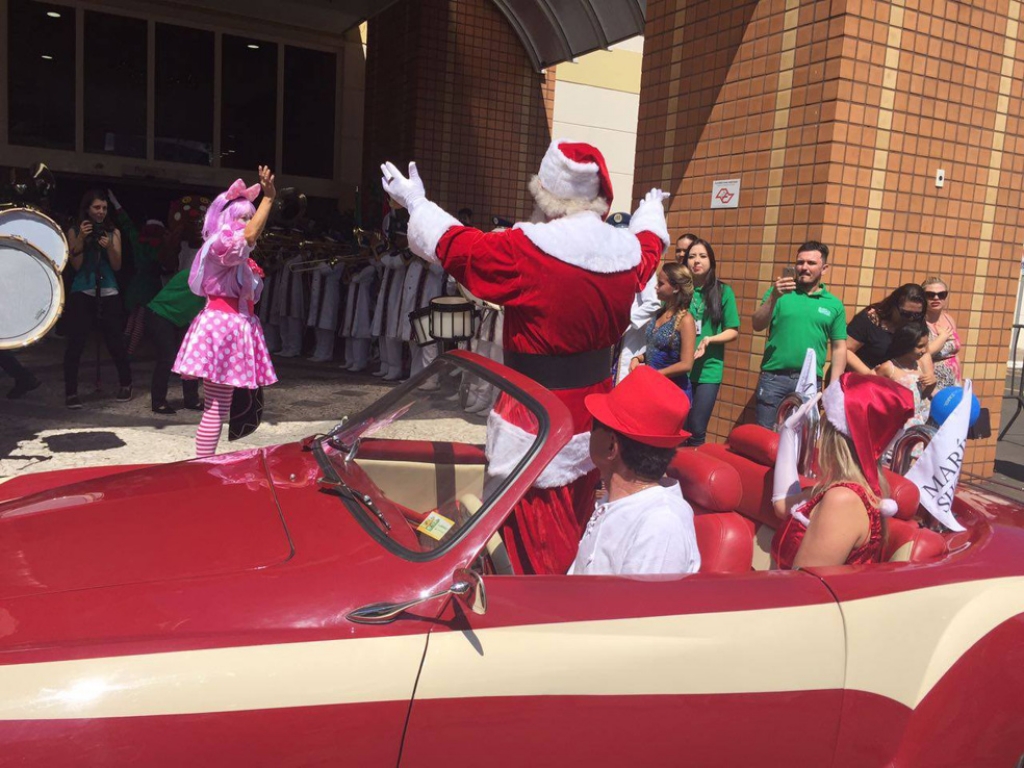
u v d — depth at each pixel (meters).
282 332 12.18
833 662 2.06
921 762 2.21
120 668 1.61
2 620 1.73
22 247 4.89
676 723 1.92
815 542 2.46
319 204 15.73
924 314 5.59
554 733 1.83
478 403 2.35
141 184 14.09
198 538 2.07
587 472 2.59
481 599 1.76
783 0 6.41
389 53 14.56
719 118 7.05
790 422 2.80
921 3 6.18
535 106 14.62
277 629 1.76
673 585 2.09
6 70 13.20
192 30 14.33
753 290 6.76
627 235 2.81
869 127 6.16
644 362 5.93
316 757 1.66
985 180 6.73
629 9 12.02
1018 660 2.30
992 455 7.37
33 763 1.49
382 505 2.25
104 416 7.23
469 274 2.65
